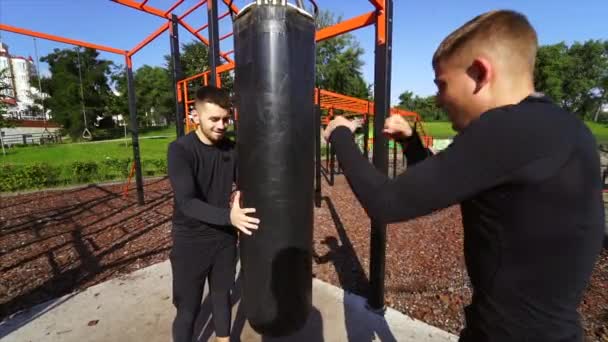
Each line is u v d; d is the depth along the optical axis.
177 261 1.64
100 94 37.50
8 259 3.41
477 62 0.69
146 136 38.53
